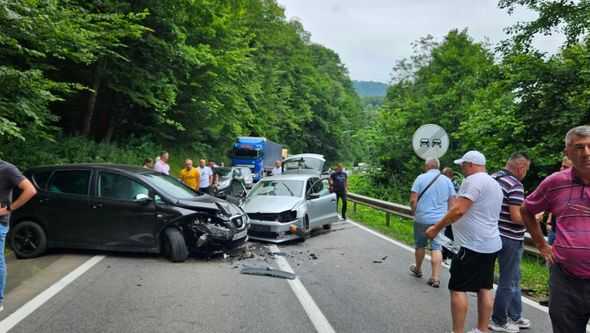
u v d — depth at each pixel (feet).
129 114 74.74
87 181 27.63
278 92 182.09
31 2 28.55
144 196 26.53
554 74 45.37
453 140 79.51
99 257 26.99
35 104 31.48
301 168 94.79
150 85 58.54
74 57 36.32
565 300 10.65
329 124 232.73
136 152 72.28
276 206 34.04
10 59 34.40
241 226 28.58
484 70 54.85
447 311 18.54
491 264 14.94
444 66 110.01
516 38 49.60
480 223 14.88
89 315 17.10
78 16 36.91
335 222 45.73
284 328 16.19
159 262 26.16
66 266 24.75
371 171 90.58
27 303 18.40
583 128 10.46
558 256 10.74
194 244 27.17
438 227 15.20
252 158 111.34
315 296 20.34
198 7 64.03
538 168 46.80
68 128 66.54
